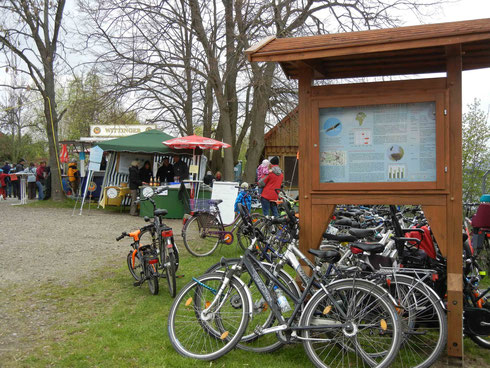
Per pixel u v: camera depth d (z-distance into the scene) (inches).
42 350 143.9
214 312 142.9
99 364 134.8
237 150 741.9
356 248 144.4
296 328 131.9
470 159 357.1
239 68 579.8
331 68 165.2
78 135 1221.7
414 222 208.4
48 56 650.8
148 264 207.9
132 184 525.3
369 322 127.9
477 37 118.5
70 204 641.6
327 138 148.9
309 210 151.4
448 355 132.0
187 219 296.4
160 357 138.6
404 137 140.7
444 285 144.9
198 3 586.9
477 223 209.0
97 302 194.9
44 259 278.1
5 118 1051.3
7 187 884.6
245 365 135.0
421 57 149.4
